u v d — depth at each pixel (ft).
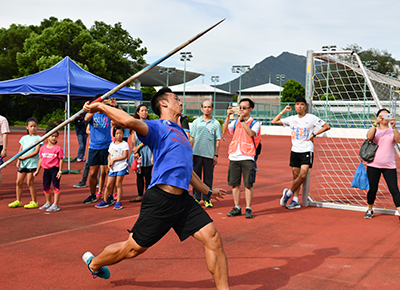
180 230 10.16
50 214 20.38
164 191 9.77
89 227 17.97
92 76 36.19
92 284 11.66
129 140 74.79
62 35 132.57
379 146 19.88
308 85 23.76
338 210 22.18
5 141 24.27
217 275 9.91
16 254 14.26
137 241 9.95
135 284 11.68
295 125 22.29
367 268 13.10
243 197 25.88
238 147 20.20
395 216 20.81
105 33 150.41
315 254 14.48
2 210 21.17
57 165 20.95
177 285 11.60
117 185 21.79
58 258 13.88
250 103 20.25
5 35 146.41
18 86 32.63
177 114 10.72
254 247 15.28
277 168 41.11
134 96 37.29
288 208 22.39
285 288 11.46
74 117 11.42
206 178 22.53
